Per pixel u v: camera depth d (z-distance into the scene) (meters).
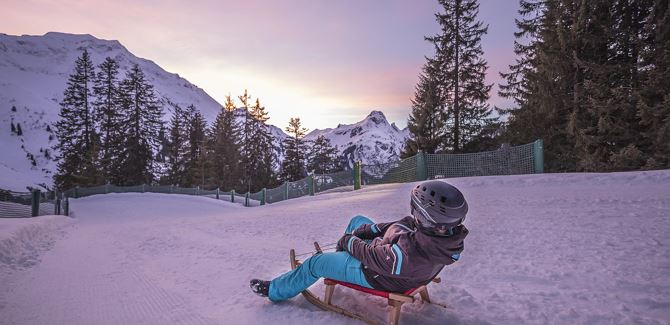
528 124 27.73
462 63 39.53
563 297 3.58
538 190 11.62
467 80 39.12
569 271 4.32
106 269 6.14
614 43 23.61
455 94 39.25
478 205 9.77
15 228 8.94
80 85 75.50
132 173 68.06
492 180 14.19
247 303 3.92
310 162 83.62
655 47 21.38
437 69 40.25
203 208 29.34
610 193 9.80
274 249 6.81
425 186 2.51
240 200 40.06
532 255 5.05
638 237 5.57
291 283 3.59
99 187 51.25
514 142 29.67
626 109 21.33
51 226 11.87
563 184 12.35
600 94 22.17
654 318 3.03
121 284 5.09
